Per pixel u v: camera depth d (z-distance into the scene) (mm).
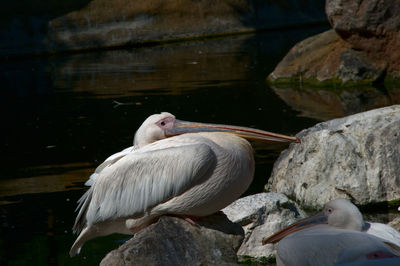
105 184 6191
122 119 15359
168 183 5906
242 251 7312
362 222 5812
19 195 9781
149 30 33781
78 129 14539
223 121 14516
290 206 7781
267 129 13477
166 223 6039
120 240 7988
